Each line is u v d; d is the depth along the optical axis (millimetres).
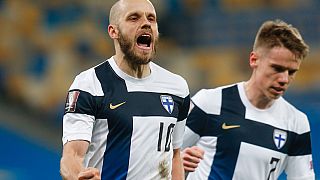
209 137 16094
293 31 15211
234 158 15836
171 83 13172
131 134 12375
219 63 47875
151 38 12445
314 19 48219
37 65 47844
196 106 16156
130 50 12328
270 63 15180
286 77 15133
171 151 12992
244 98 16078
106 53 48594
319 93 45156
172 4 49719
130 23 12289
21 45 48688
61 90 46562
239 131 15852
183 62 47750
